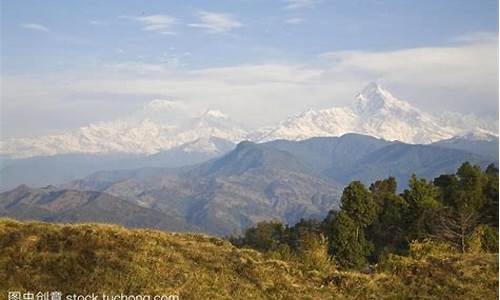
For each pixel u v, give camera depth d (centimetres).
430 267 2570
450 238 5144
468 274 2472
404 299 2250
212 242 2698
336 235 5169
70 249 2184
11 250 2102
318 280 2416
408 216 6494
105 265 2086
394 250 5528
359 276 2472
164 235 2584
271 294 2186
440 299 2245
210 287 2125
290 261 2773
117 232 2416
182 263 2272
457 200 6319
